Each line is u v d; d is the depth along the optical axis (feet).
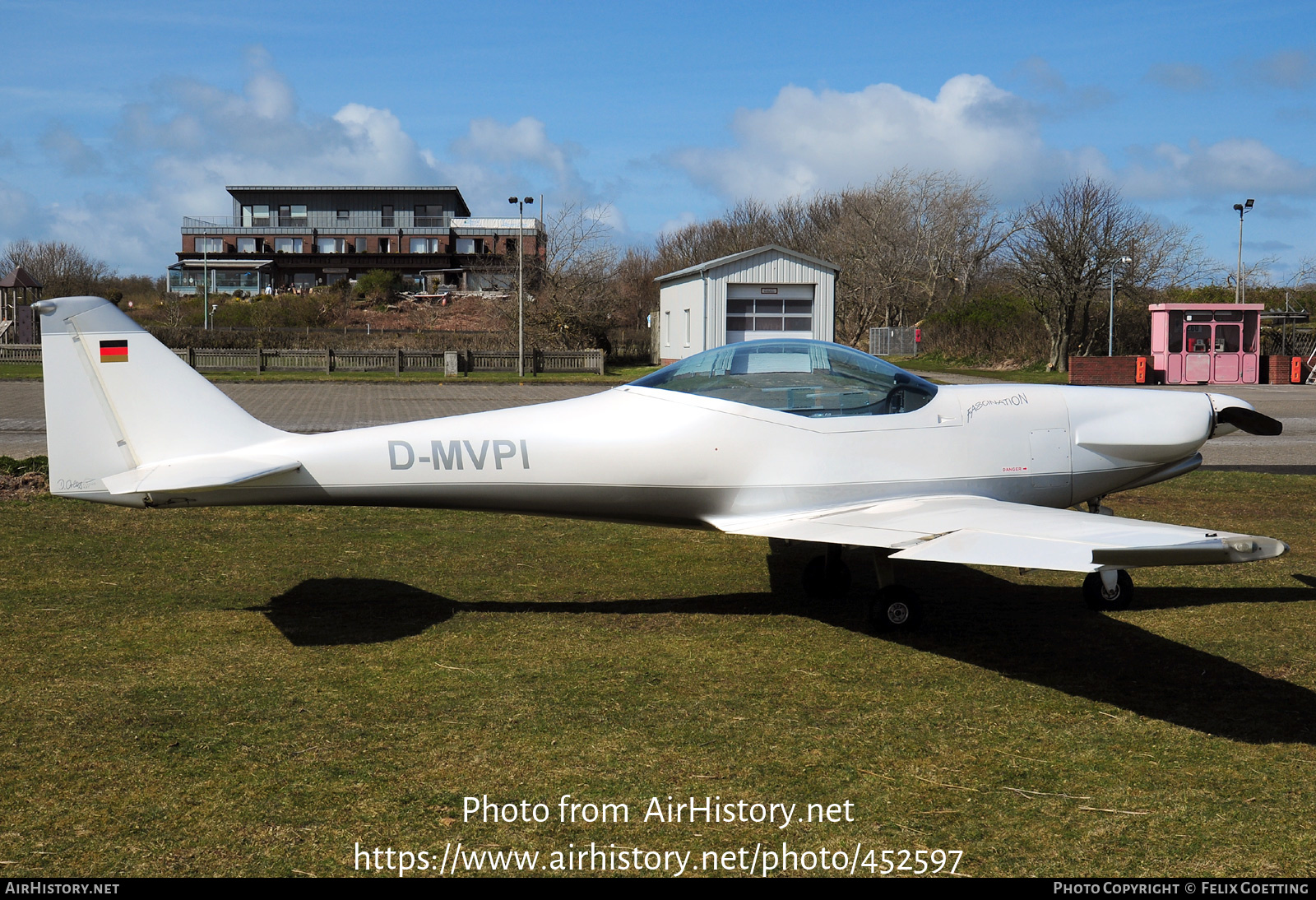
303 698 14.25
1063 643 17.16
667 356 112.06
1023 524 16.07
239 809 10.87
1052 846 10.27
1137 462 20.72
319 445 18.19
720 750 12.55
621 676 15.34
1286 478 35.01
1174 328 94.12
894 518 17.46
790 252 94.68
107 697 14.17
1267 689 14.83
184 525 26.03
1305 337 104.32
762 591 20.83
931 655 16.55
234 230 215.51
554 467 18.40
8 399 61.77
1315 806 11.05
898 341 139.03
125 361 17.71
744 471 18.65
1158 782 11.66
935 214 162.71
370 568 22.25
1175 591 20.79
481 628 17.93
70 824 10.49
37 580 20.66
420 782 11.60
